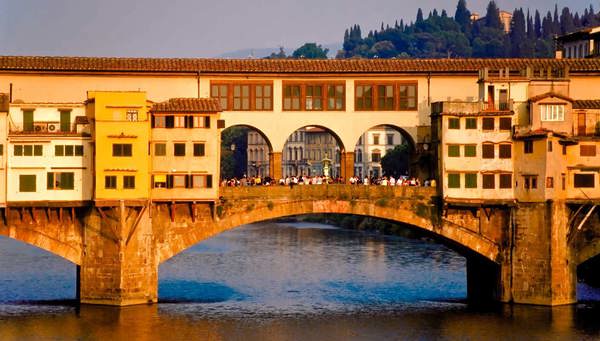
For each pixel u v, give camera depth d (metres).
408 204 109.75
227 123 112.81
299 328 97.56
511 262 110.19
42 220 103.94
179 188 105.06
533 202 108.25
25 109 105.19
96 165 102.62
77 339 91.00
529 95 110.69
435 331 96.88
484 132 109.56
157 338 92.00
